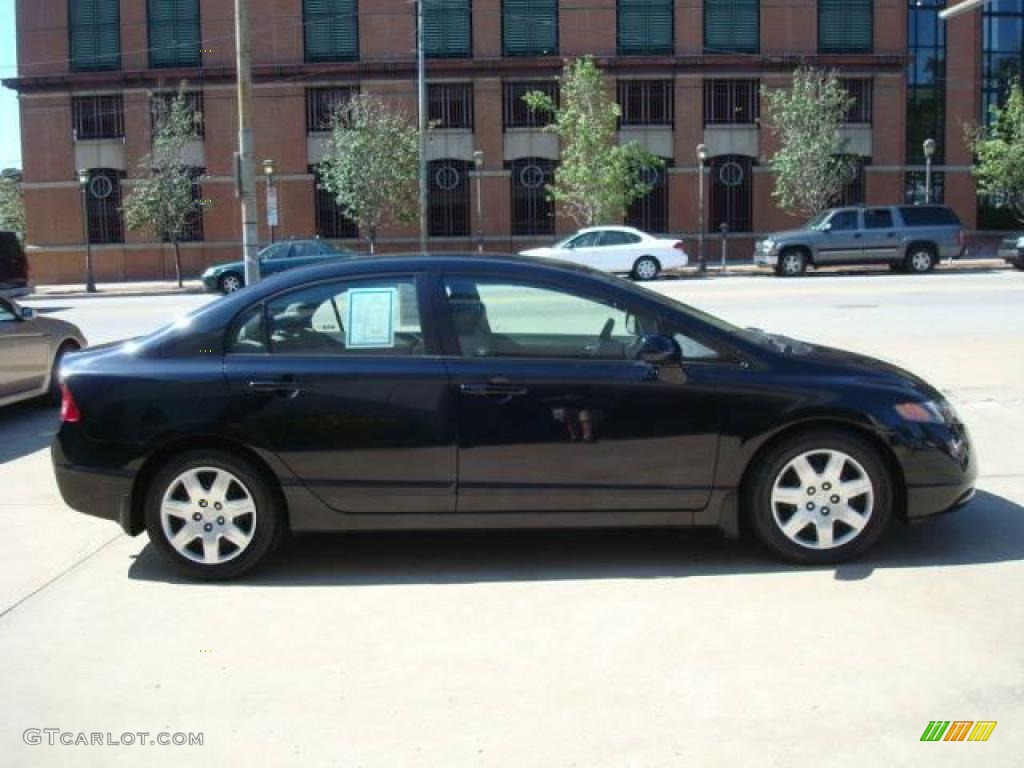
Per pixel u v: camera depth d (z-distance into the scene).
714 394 5.35
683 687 4.10
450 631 4.74
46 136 38.09
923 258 30.36
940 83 39.53
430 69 37.16
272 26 37.34
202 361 5.46
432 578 5.46
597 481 5.40
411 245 38.00
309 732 3.82
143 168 36.97
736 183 37.84
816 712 3.87
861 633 4.58
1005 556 5.58
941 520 6.25
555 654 4.45
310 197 37.81
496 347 5.49
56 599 5.25
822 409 5.34
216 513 5.44
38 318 10.70
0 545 6.19
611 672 4.25
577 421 5.35
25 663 4.48
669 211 37.88
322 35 37.34
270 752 3.68
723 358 5.44
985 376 11.06
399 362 5.42
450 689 4.14
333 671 4.34
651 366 5.38
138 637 4.75
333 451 5.38
